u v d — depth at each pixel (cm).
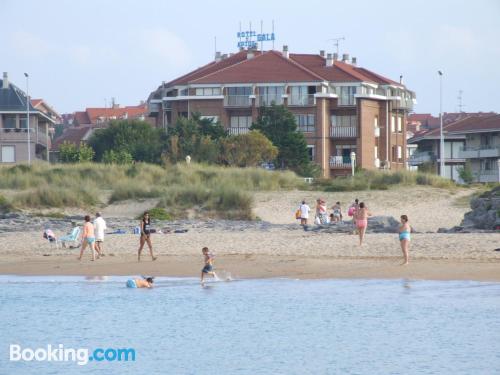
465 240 13188
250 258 12675
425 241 13238
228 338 8725
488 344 8306
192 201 19962
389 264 11888
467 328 8850
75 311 9919
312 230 15988
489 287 10481
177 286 11094
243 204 19675
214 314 9675
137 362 8069
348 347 8325
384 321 9112
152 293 10762
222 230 16662
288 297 10294
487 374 7438
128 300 10412
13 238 15112
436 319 9194
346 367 7738
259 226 17650
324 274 11500
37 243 14475
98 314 9781
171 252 13325
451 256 12144
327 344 8456
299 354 8144
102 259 12925
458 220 18750
